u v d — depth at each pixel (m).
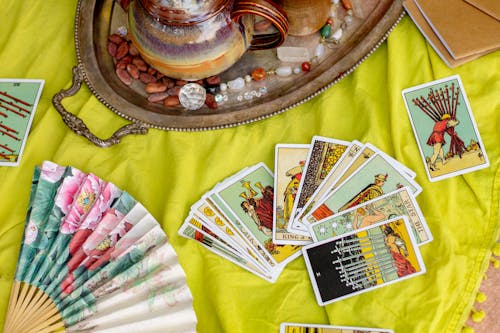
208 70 1.39
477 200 1.36
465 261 1.30
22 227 1.41
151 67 1.50
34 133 1.50
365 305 1.28
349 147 1.42
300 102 1.43
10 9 1.72
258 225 1.37
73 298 1.24
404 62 1.51
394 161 1.40
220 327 1.30
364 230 1.34
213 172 1.43
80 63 1.52
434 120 1.44
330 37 1.48
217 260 1.34
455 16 1.49
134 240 1.29
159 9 1.27
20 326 1.22
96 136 1.46
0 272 1.36
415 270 1.29
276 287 1.32
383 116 1.46
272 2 1.31
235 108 1.46
